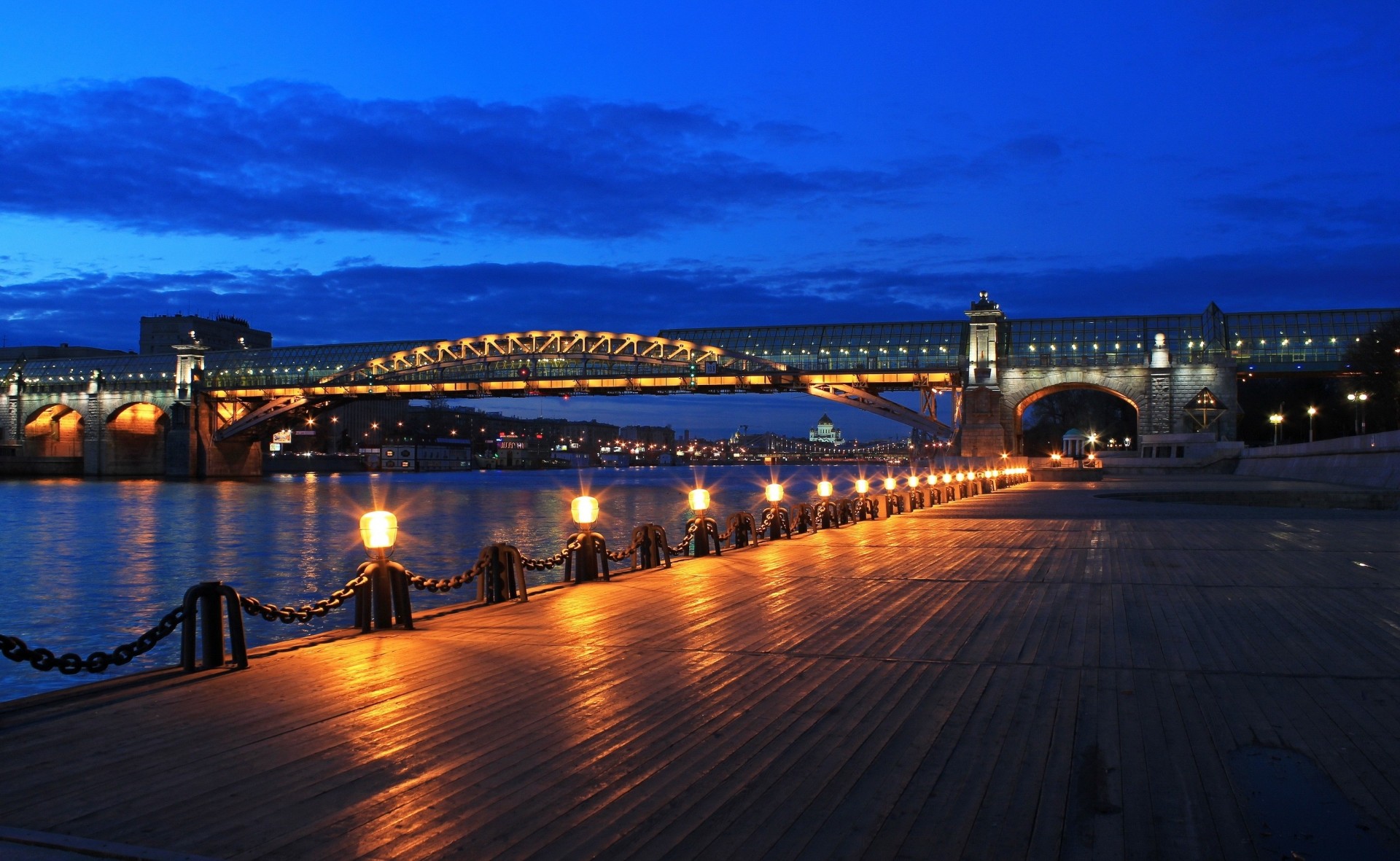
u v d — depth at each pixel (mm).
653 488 138500
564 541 52938
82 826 5711
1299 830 5473
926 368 108375
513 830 5594
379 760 6875
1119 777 6332
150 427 160000
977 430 102562
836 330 116375
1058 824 5570
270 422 143875
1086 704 8164
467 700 8586
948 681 9125
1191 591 15141
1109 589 15438
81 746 7266
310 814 5875
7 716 8109
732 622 12727
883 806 5871
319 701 8562
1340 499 46688
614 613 13484
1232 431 97812
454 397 135125
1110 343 104500
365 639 11562
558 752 7020
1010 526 30500
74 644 24172
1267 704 8102
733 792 6141
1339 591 14953
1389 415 97250
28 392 156250
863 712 8016
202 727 7762
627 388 122188
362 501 94250
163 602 31391
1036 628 11969
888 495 35906
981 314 104125
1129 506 43406
